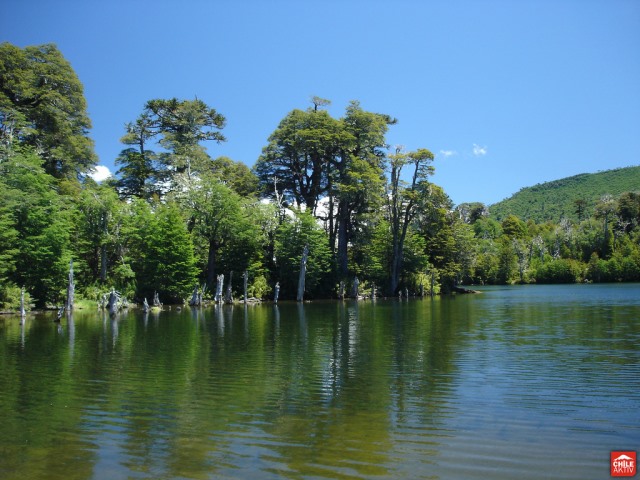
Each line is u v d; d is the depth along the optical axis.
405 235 73.94
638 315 33.59
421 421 10.53
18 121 46.59
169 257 48.69
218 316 37.12
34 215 39.28
